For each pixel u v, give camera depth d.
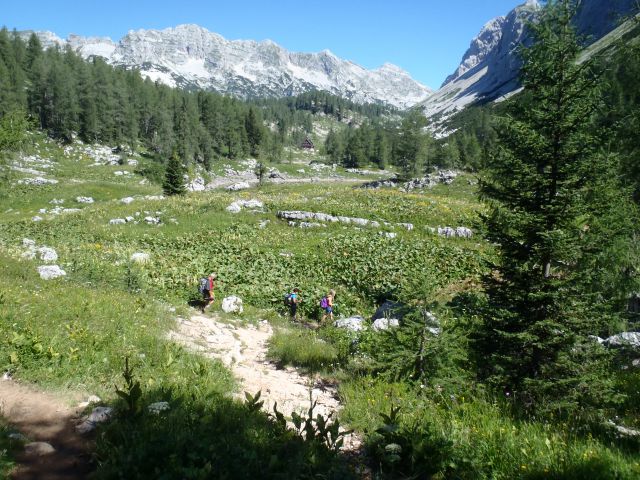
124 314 12.29
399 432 6.61
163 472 4.82
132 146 121.12
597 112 8.52
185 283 21.09
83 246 27.98
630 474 5.32
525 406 8.18
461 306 10.23
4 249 21.42
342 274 26.05
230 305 18.03
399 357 9.41
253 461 5.33
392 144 165.75
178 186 56.56
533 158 8.77
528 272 8.62
